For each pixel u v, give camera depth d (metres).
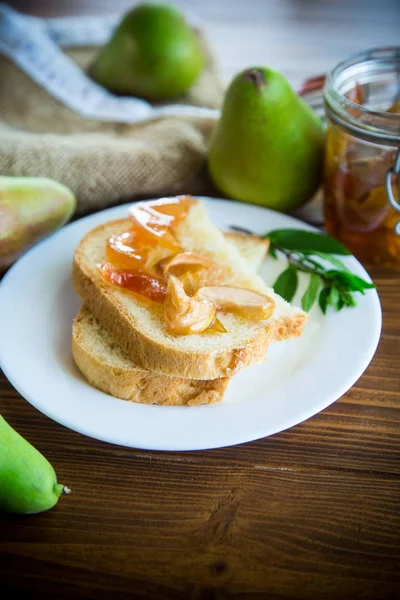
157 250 0.49
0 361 0.46
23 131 0.61
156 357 0.44
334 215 0.53
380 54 0.53
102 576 0.39
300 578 0.39
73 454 0.43
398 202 0.50
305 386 0.45
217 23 0.79
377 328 0.47
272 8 0.81
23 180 0.51
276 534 0.40
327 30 0.77
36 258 0.52
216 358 0.44
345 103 0.49
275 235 0.53
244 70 0.52
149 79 0.64
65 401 0.44
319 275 0.50
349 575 0.39
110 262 0.49
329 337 0.47
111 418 0.43
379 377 0.47
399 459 0.43
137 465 0.43
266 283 0.51
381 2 0.82
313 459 0.43
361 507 0.41
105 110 0.63
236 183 0.55
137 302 0.47
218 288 0.47
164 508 0.41
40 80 0.65
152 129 0.60
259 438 0.42
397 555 0.40
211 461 0.43
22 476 0.39
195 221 0.52
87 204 0.57
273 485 0.42
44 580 0.39
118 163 0.56
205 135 0.60
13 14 0.68
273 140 0.52
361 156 0.50
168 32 0.63
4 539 0.40
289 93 0.53
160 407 0.44
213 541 0.40
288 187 0.54
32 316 0.49
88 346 0.46
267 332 0.45
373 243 0.52
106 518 0.41
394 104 0.52
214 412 0.43
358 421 0.45
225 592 0.39
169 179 0.57
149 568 0.39
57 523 0.41
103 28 0.70
